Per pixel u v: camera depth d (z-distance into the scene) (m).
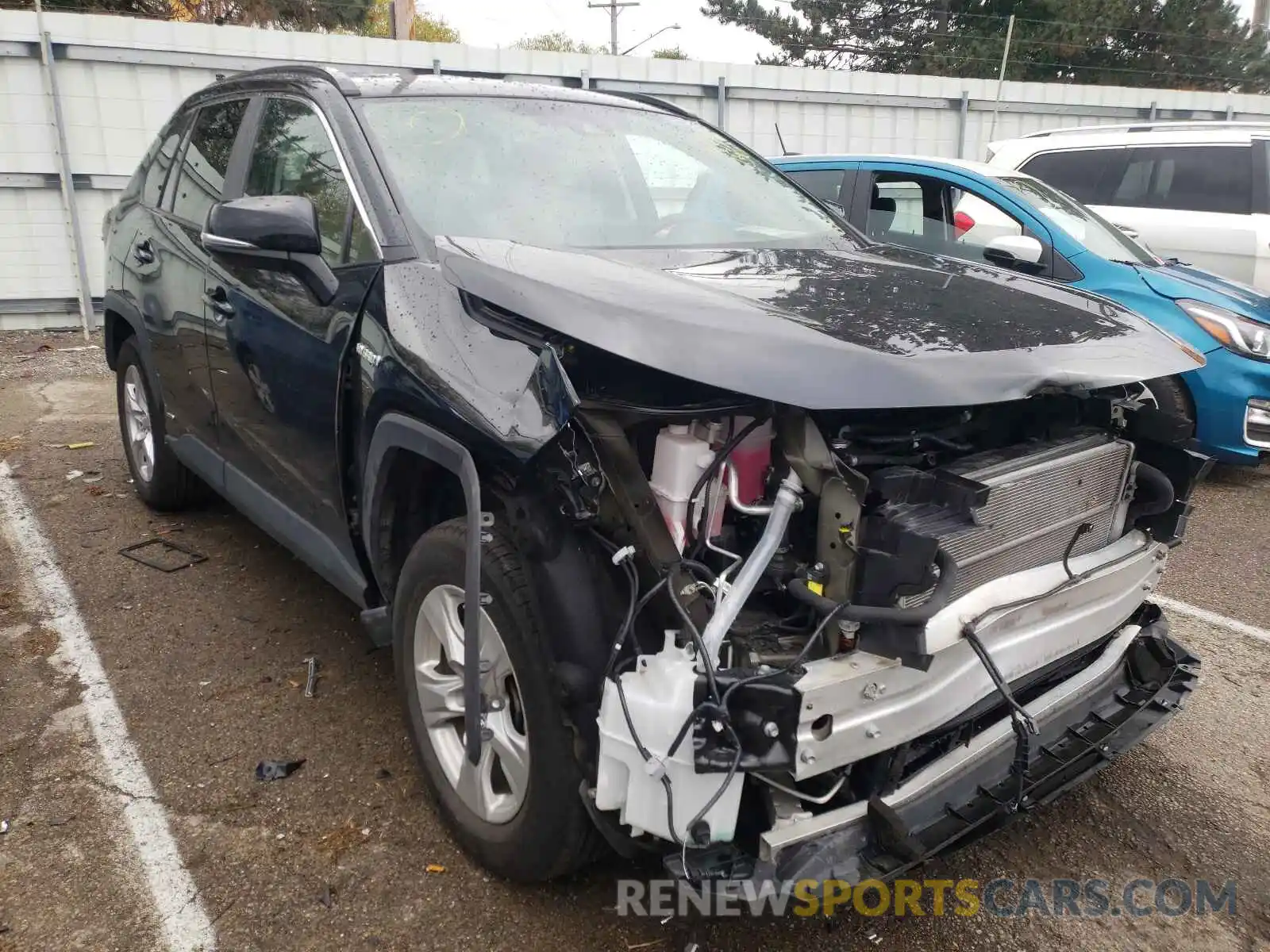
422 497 2.68
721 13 30.38
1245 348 5.64
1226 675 3.80
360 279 2.72
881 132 12.84
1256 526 5.53
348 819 2.74
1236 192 7.72
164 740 3.09
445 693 2.56
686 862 1.92
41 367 8.54
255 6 20.61
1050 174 8.73
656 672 1.91
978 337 2.22
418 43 10.66
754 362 1.97
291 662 3.57
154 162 4.73
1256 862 2.72
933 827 2.12
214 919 2.37
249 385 3.37
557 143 3.32
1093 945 2.41
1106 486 2.51
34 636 3.74
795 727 1.82
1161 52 29.34
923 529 1.94
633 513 2.00
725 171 3.67
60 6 17.23
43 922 2.35
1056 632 2.37
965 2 29.05
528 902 2.44
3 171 9.52
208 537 4.74
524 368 2.18
